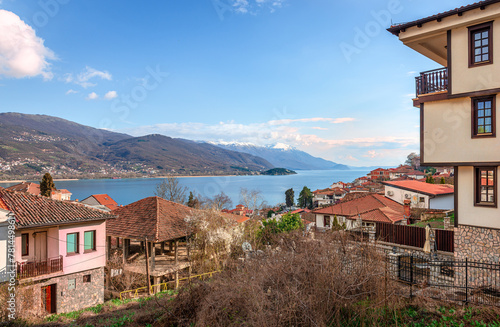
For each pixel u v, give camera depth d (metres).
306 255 8.71
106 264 23.62
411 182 36.00
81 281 19.72
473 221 13.09
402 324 8.36
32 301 16.33
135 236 22.58
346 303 8.26
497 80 11.97
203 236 23.83
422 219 26.33
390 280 9.15
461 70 12.93
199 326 8.40
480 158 12.59
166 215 25.36
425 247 14.64
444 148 13.62
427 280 13.10
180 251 26.62
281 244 11.70
